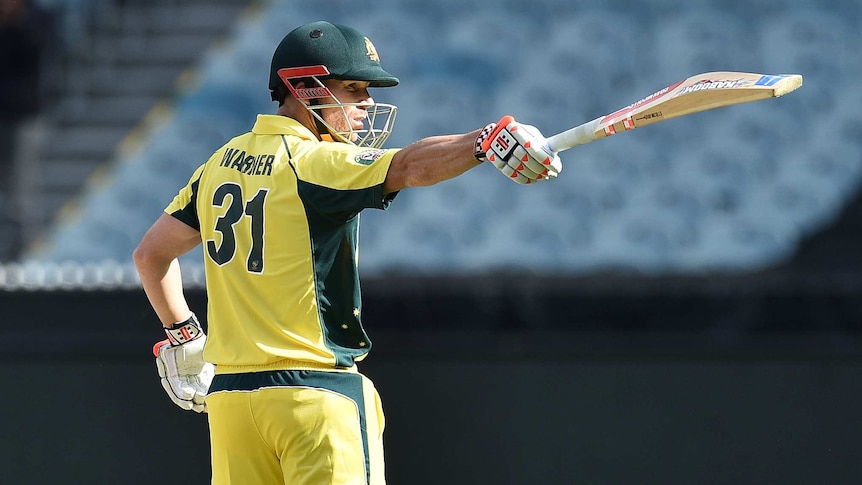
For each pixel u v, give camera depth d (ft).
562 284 57.00
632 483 50.08
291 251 32.01
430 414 51.83
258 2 104.99
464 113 95.81
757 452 49.47
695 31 100.37
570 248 81.30
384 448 51.96
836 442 49.08
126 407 52.65
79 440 52.60
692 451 49.85
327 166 31.19
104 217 89.61
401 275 58.95
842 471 48.93
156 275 36.09
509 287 57.41
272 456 33.19
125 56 101.24
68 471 52.47
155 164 94.38
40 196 89.45
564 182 85.92
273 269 32.17
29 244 86.28
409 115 95.61
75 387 52.95
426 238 81.87
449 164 29.22
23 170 89.20
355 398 32.65
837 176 86.79
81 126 95.30
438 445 51.65
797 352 49.67
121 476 52.24
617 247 81.15
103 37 101.60
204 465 51.90
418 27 102.63
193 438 52.11
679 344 51.47
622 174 86.53
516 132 28.25
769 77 26.55
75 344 53.36
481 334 54.34
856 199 84.89
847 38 98.43
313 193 31.35
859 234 82.17
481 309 57.31
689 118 90.58
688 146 88.94
